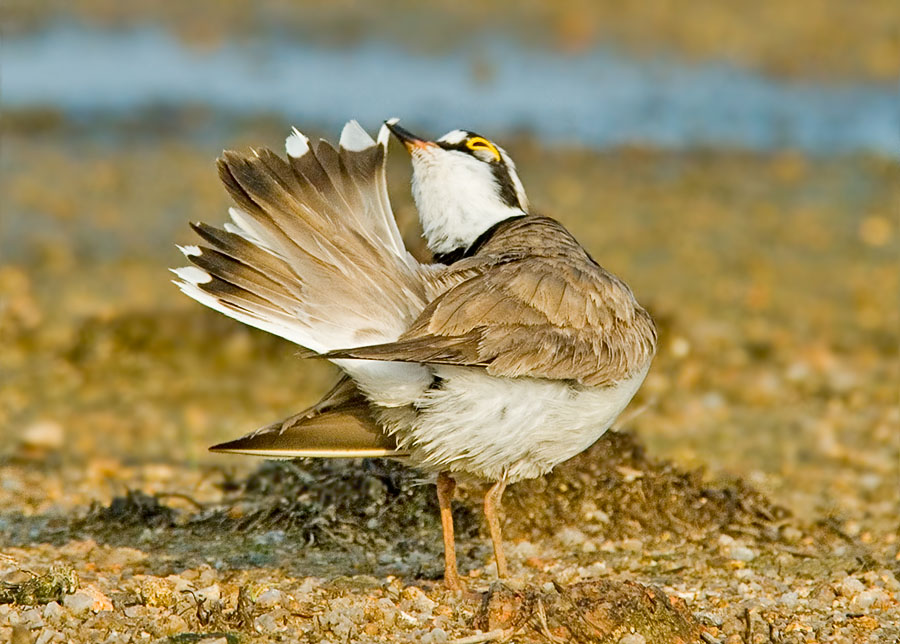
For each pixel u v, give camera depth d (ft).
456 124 86.94
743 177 81.15
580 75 99.19
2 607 28.66
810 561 34.73
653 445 45.96
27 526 36.32
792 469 43.75
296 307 27.89
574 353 28.22
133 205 74.43
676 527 36.32
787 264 68.03
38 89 94.07
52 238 69.00
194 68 100.22
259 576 32.53
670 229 72.13
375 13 115.14
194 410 49.24
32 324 57.31
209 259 28.02
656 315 58.90
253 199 28.55
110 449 44.78
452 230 32.32
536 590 28.99
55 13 113.50
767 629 29.30
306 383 53.21
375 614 29.01
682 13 111.34
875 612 30.73
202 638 27.43
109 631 27.78
